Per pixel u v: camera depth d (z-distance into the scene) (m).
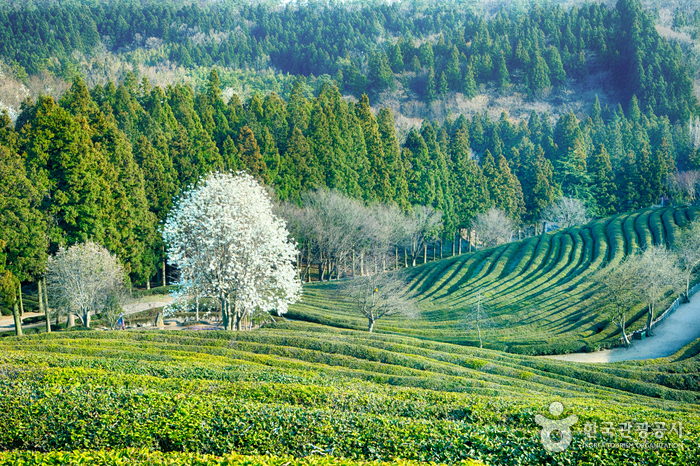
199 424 15.36
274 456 13.29
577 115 180.38
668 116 152.25
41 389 17.50
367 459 14.44
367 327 51.16
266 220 39.94
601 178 106.31
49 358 24.62
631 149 128.62
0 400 16.30
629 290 47.62
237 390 19.88
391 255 89.12
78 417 15.59
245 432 15.16
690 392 31.84
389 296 50.06
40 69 136.12
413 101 184.50
